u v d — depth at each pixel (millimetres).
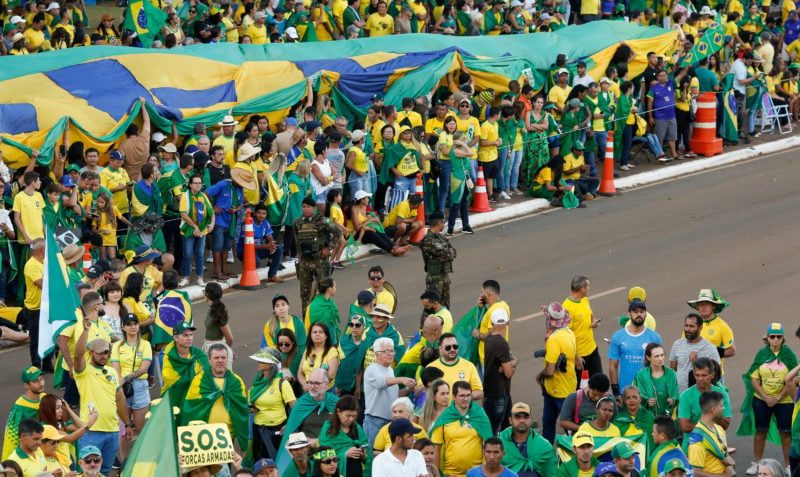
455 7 69250
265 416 32250
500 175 57469
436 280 41719
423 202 52594
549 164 57969
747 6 78312
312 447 29344
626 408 30031
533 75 61781
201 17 63531
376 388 31938
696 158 64938
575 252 51812
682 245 52625
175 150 48062
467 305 45531
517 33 69000
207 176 48031
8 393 38438
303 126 51719
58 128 47344
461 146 53188
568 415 31312
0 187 44156
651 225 55375
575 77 62594
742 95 67625
